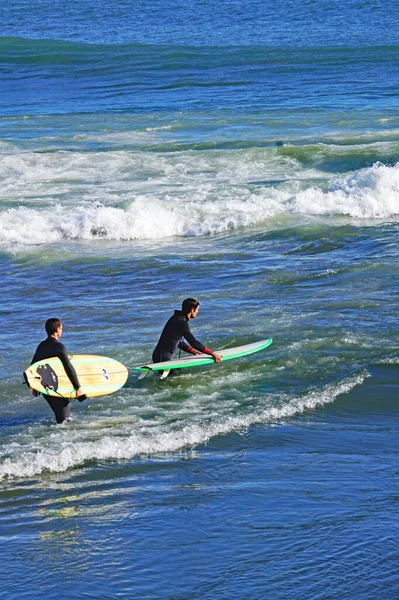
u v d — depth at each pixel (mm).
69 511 28812
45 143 116188
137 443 35156
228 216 82875
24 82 186125
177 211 82875
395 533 25906
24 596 22625
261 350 47344
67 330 52094
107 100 158250
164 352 44250
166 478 31828
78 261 71062
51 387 37188
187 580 23453
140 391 42344
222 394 41656
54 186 93438
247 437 36125
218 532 26609
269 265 67312
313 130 122000
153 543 25953
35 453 34344
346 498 29094
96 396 39344
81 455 33969
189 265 68625
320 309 54219
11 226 80188
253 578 23422
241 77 181625
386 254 68188
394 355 45656
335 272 63375
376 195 86375
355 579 23109
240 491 30125
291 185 91750
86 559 24922
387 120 127812
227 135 119500
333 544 25328
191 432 36375
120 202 85438
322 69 190125
